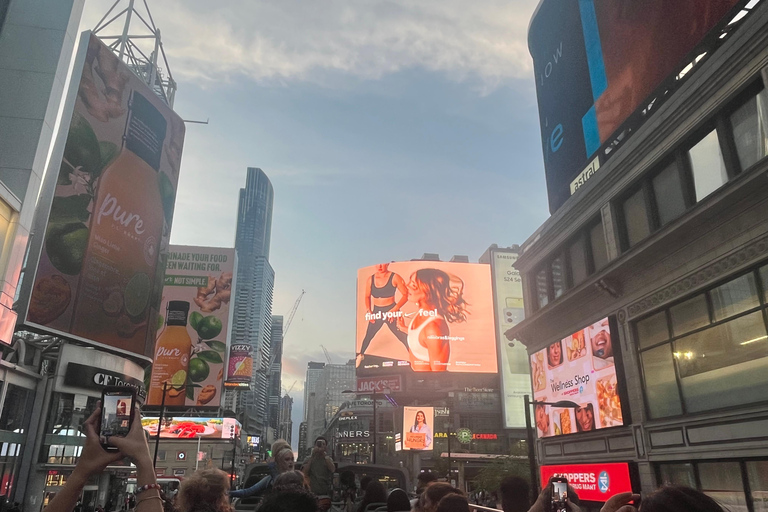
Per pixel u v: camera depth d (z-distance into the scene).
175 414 110.19
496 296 120.31
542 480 29.89
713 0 20.88
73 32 51.59
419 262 121.50
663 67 23.48
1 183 35.62
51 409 54.72
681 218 19.62
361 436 129.12
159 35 79.94
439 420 110.00
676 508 2.05
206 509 3.77
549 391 29.80
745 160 18.33
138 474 2.47
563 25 32.94
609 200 25.31
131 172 61.00
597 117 28.48
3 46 48.19
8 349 49.00
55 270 50.88
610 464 23.62
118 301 57.69
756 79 17.80
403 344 115.56
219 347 112.31
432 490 4.93
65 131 53.47
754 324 17.25
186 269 117.81
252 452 152.50
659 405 21.39
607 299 25.05
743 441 17.03
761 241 17.06
